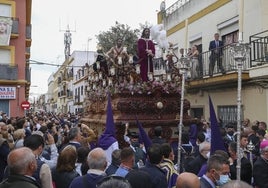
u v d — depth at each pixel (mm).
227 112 15547
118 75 10438
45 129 9695
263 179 5992
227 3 16000
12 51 28438
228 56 14633
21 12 29062
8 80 28078
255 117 13625
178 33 21156
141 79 10531
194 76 16875
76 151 5164
